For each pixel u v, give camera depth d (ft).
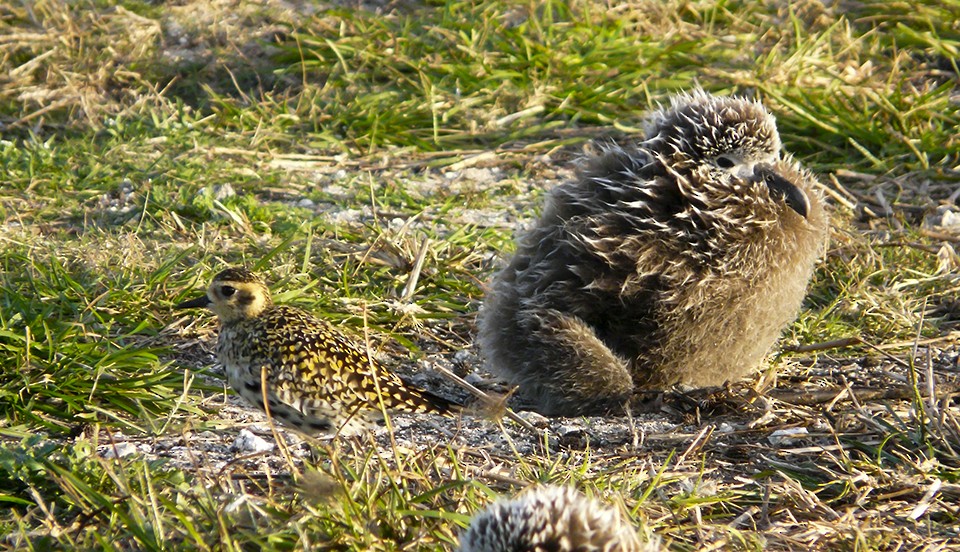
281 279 76.33
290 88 110.73
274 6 122.62
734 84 108.88
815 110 103.55
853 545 49.21
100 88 109.91
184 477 51.65
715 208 60.75
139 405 58.80
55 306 70.13
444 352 72.13
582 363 61.36
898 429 59.41
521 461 53.42
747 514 50.78
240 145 101.24
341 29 115.44
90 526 47.21
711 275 60.64
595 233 61.77
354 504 46.96
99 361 62.44
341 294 75.82
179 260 78.18
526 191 95.55
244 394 60.90
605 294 62.13
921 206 92.17
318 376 58.49
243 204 88.74
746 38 116.67
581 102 107.96
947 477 55.16
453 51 113.39
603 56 112.37
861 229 89.97
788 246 61.82
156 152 99.30
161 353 67.46
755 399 63.36
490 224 89.25
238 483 52.90
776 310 63.05
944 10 121.80
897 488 54.54
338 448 54.44
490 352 66.44
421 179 97.45
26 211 87.66
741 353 63.82
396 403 59.31
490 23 115.96
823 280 81.25
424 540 46.42
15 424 58.59
